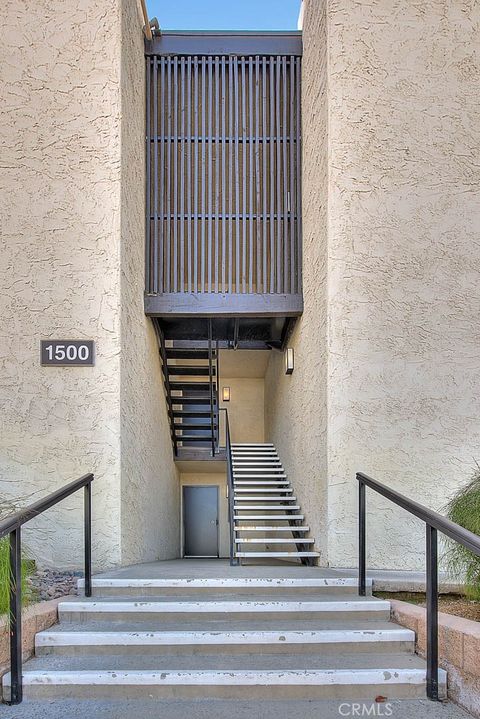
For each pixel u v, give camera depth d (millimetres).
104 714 3027
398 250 5816
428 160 5867
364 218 5828
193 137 7449
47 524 5496
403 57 5930
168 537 9461
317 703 3176
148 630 3799
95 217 5785
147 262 7246
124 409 5797
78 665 3447
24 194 5789
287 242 7375
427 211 5844
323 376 5922
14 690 3180
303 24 7406
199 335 8805
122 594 4488
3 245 5746
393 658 3572
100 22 5902
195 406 11508
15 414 5629
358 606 4125
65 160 5820
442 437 5660
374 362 5727
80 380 5652
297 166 7445
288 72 7602
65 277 5742
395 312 5770
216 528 11953
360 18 5945
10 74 5859
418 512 3344
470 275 5809
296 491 7695
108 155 5828
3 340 5688
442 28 5949
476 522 3816
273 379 10758
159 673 3277
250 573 5070
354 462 5633
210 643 3646
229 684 3248
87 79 5863
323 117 6113
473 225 5836
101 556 5477
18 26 5895
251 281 7320
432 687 3211
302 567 5840
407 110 5898
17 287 5727
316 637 3678
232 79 7539
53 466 5566
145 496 6996
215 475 11984
